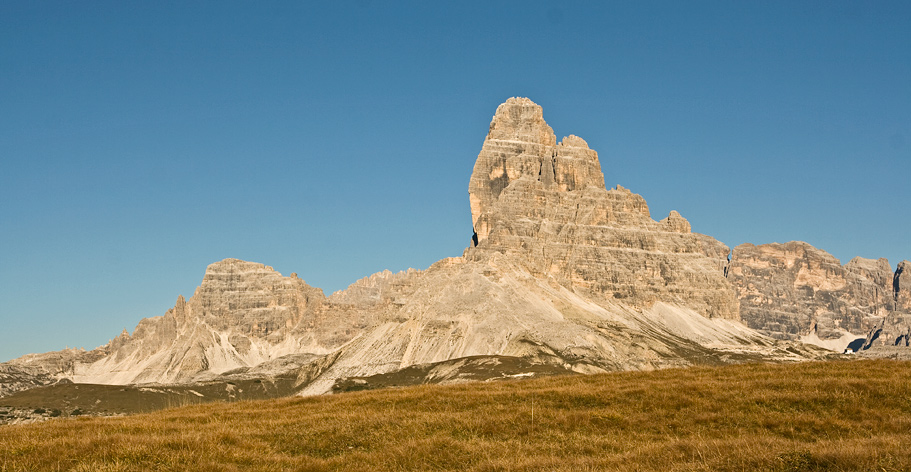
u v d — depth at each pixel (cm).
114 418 7625
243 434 6059
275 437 6041
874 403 6606
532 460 5244
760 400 6725
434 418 6475
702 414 6425
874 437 5459
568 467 5006
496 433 6141
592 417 6431
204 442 5647
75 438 5878
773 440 5381
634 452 5341
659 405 6731
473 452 5528
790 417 6300
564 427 6244
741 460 4841
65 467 5066
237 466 5178
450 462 5328
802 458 4788
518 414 6538
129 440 5656
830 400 6669
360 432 6138
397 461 5347
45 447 5491
